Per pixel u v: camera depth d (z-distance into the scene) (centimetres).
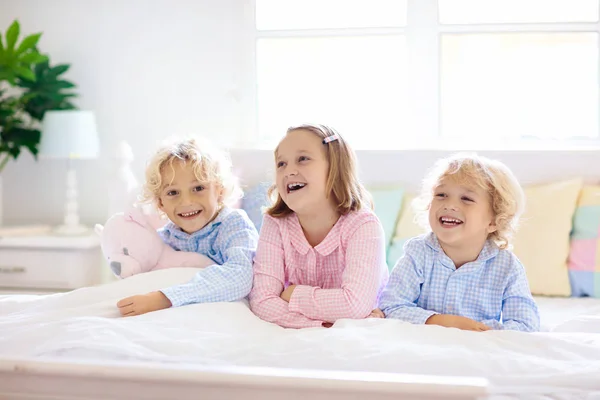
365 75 289
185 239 173
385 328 126
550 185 237
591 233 220
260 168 267
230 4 294
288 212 161
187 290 142
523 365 106
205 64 297
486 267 154
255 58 294
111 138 306
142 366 82
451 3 279
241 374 79
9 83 290
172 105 301
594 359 114
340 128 292
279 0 292
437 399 75
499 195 152
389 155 260
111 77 304
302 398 78
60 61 308
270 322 146
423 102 281
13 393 85
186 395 81
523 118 278
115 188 259
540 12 275
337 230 155
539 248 221
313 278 157
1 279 280
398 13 284
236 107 296
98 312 136
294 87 294
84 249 276
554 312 193
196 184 167
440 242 156
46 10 308
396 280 155
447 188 151
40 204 315
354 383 76
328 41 290
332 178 152
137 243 167
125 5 301
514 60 277
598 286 214
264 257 157
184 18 297
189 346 114
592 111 274
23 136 297
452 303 153
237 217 171
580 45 272
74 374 82
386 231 236
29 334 114
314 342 114
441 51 280
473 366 105
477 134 281
